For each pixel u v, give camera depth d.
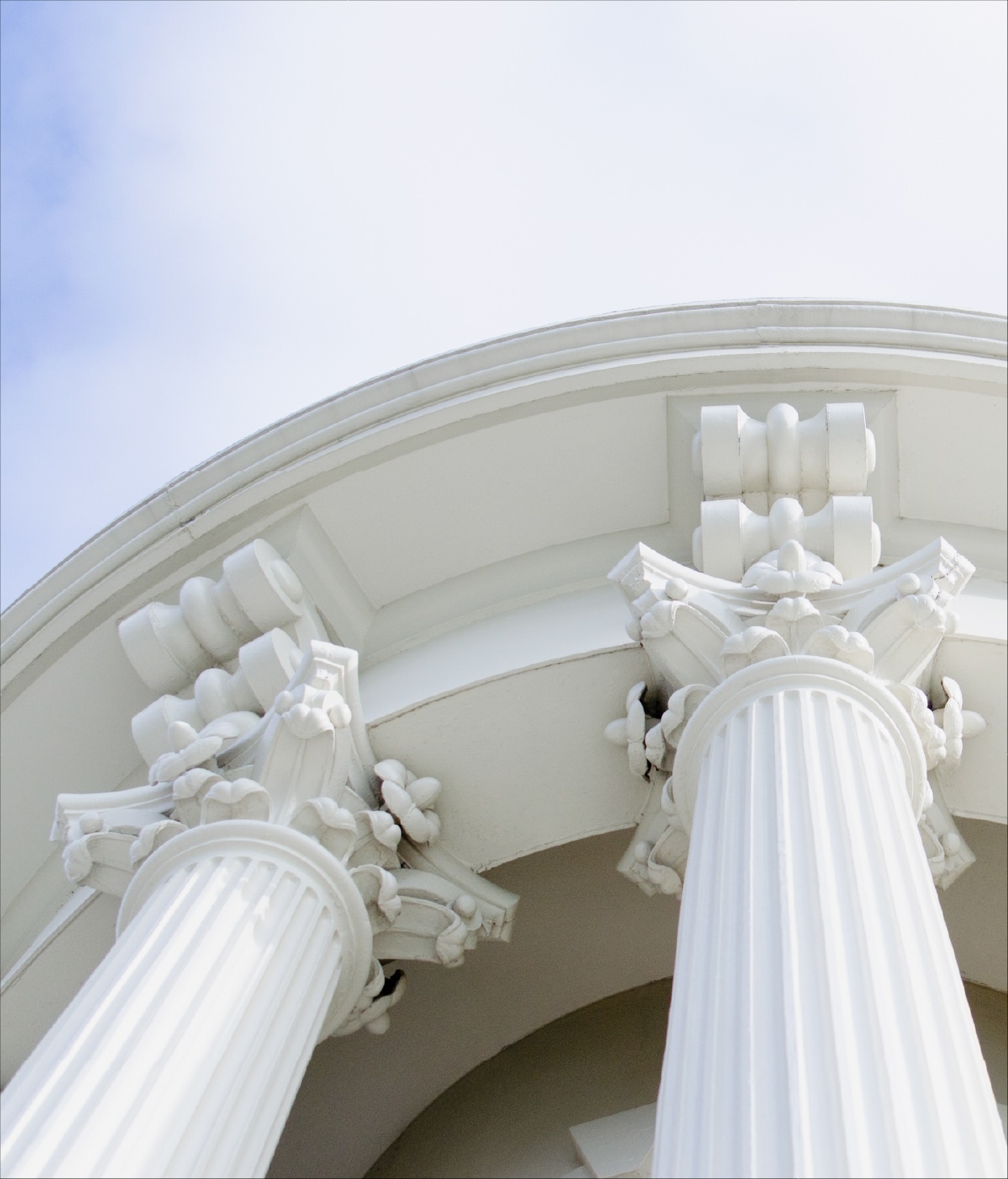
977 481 13.46
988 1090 6.50
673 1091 6.59
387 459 13.45
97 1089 7.36
